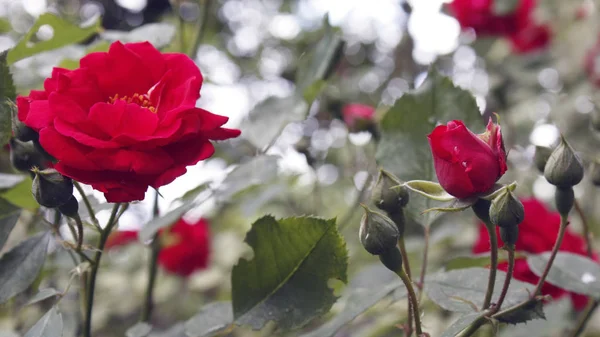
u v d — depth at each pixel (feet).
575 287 1.27
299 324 1.21
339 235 1.19
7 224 1.30
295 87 1.71
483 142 1.08
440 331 1.75
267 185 1.91
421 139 1.33
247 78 3.84
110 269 2.68
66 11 2.68
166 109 1.19
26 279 1.23
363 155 2.01
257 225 1.21
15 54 1.45
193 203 1.35
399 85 3.21
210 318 1.31
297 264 1.22
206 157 1.13
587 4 2.44
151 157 1.10
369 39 3.71
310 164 1.91
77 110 1.11
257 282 1.23
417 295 1.26
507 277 1.11
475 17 2.54
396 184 1.18
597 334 1.91
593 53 2.41
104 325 2.58
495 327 1.11
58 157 1.09
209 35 3.29
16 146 1.22
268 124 1.61
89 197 1.33
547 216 1.53
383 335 1.88
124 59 1.22
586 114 2.28
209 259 2.59
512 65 2.58
